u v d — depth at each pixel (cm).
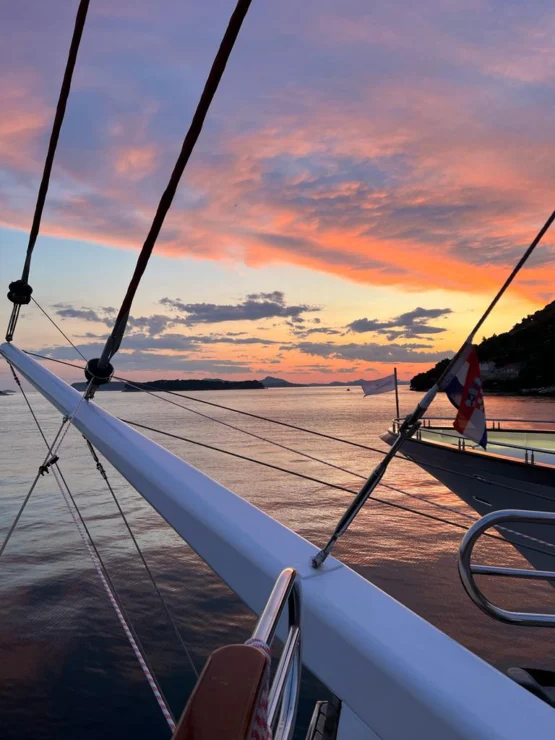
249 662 59
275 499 3628
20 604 1595
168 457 285
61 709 1045
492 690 137
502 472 872
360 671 150
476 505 961
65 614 1510
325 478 4597
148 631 1398
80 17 399
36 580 1833
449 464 977
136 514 3014
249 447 7562
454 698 134
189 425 12356
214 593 1669
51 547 2317
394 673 144
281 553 199
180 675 1173
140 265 327
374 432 9450
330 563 195
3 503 3441
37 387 455
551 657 1259
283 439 8738
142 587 1750
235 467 5366
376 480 186
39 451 6781
